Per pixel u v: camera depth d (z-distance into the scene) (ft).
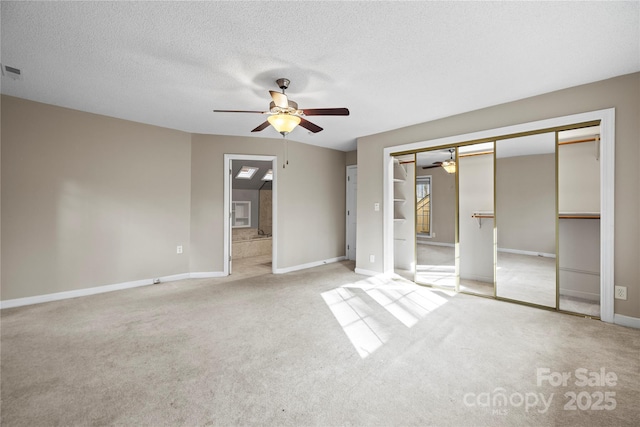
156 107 11.51
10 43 7.07
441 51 7.45
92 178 12.19
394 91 9.90
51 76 8.84
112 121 12.69
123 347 7.60
